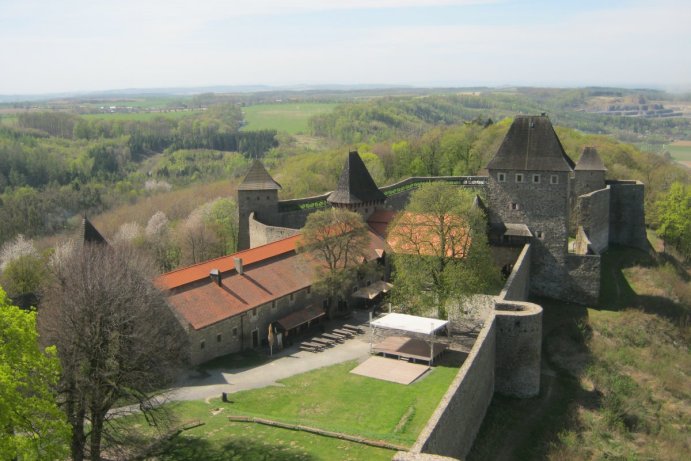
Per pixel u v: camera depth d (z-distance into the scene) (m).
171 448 36.94
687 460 43.28
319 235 61.00
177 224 120.56
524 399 47.53
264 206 88.44
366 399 43.56
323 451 36.12
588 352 58.50
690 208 100.81
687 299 75.62
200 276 55.38
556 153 70.00
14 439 26.16
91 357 34.41
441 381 46.44
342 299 65.38
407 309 58.44
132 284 39.44
